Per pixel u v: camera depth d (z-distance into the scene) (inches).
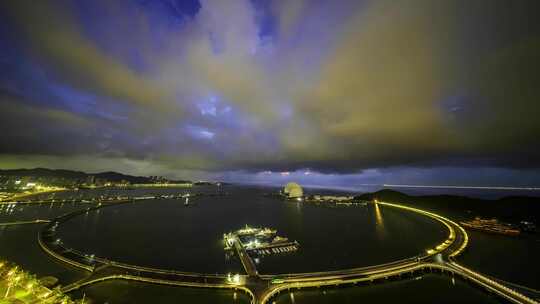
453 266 4170.8
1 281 3230.8
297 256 4837.6
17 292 2987.2
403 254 4970.5
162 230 7042.3
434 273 4089.6
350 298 3287.4
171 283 3489.2
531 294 3336.6
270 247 5423.2
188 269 4114.2
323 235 6589.6
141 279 3580.2
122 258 4574.3
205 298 3198.8
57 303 2812.5
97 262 4220.0
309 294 3380.9
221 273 3944.4
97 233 6466.5
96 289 3339.1
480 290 3513.8
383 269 4050.2
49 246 5108.3
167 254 4874.5
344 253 5029.5
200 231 7007.9
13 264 4005.9
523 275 4106.8
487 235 6643.7
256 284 3503.9
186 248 5310.0
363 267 4217.5
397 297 3324.3
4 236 5895.7
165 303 3058.6
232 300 3164.4
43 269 3988.7
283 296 3321.9
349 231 7091.5
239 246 5354.3
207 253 4997.5
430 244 5708.7
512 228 7126.0
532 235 6619.1
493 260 4744.1
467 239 6048.2
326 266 4286.4
